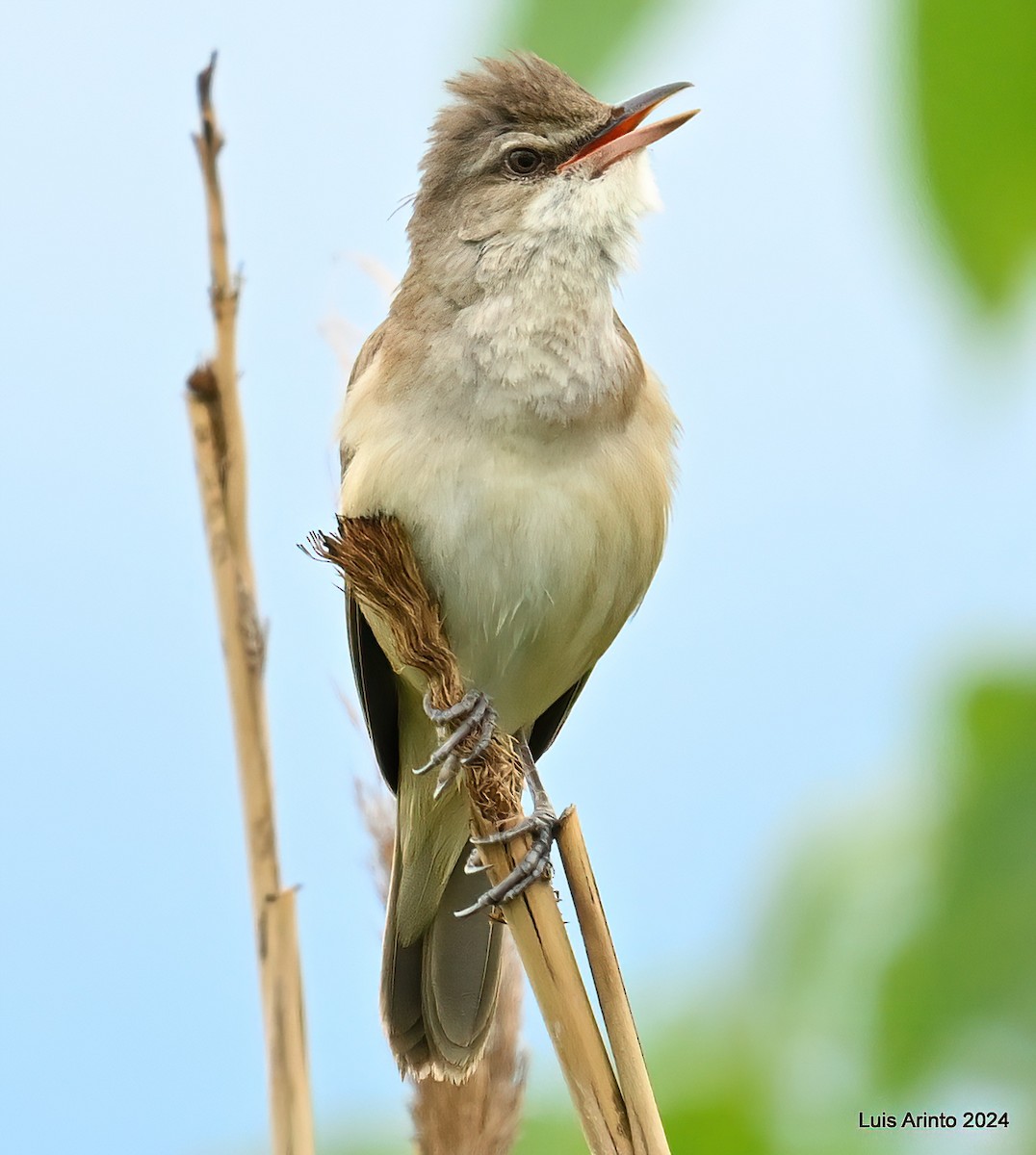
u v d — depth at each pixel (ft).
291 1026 10.75
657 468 10.98
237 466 10.78
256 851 10.77
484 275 10.96
